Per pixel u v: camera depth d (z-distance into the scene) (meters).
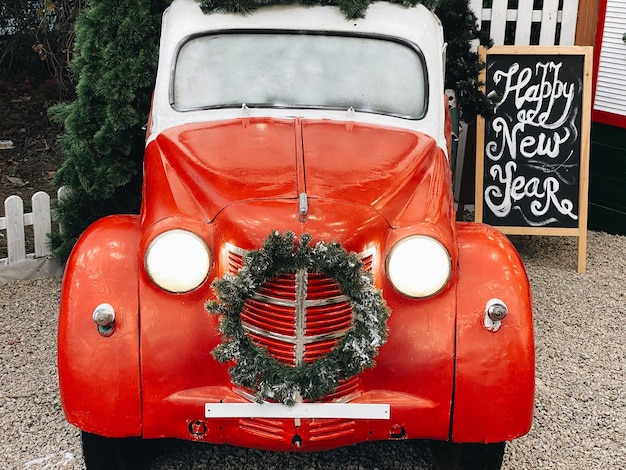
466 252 3.41
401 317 3.24
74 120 5.18
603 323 5.48
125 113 4.99
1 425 4.12
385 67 4.12
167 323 3.20
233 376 3.04
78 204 5.40
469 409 3.20
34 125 8.77
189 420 3.19
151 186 3.55
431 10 4.64
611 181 7.02
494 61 6.22
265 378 3.03
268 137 3.68
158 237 3.15
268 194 3.22
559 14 6.80
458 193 7.32
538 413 4.37
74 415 3.17
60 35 8.69
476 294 3.28
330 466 3.88
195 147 3.62
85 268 3.28
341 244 3.07
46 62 9.59
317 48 4.14
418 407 3.20
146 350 3.18
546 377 4.76
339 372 3.04
